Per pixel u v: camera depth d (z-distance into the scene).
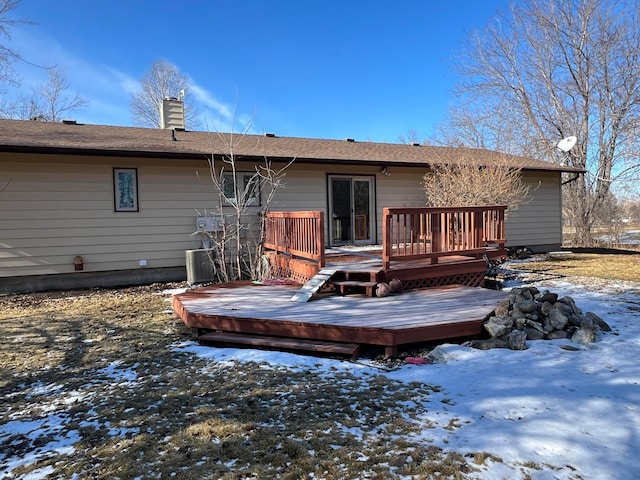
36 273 8.41
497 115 22.33
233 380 3.66
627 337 4.50
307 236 7.26
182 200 9.62
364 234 11.76
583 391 3.20
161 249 9.46
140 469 2.32
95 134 10.31
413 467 2.25
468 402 3.07
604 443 2.45
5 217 8.16
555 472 2.18
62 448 2.62
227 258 9.91
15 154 8.19
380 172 11.82
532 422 2.72
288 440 2.58
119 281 9.15
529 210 13.78
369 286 6.21
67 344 4.96
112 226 9.00
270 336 4.81
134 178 9.19
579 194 19.25
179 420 2.93
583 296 6.63
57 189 8.52
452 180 11.10
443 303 5.60
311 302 5.84
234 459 2.39
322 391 3.36
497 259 8.75
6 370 4.14
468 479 2.13
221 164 9.99
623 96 18.50
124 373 3.97
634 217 20.89
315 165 11.04
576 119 19.73
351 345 4.38
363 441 2.55
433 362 4.09
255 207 10.38
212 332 5.17
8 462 2.48
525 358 3.96
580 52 19.16
